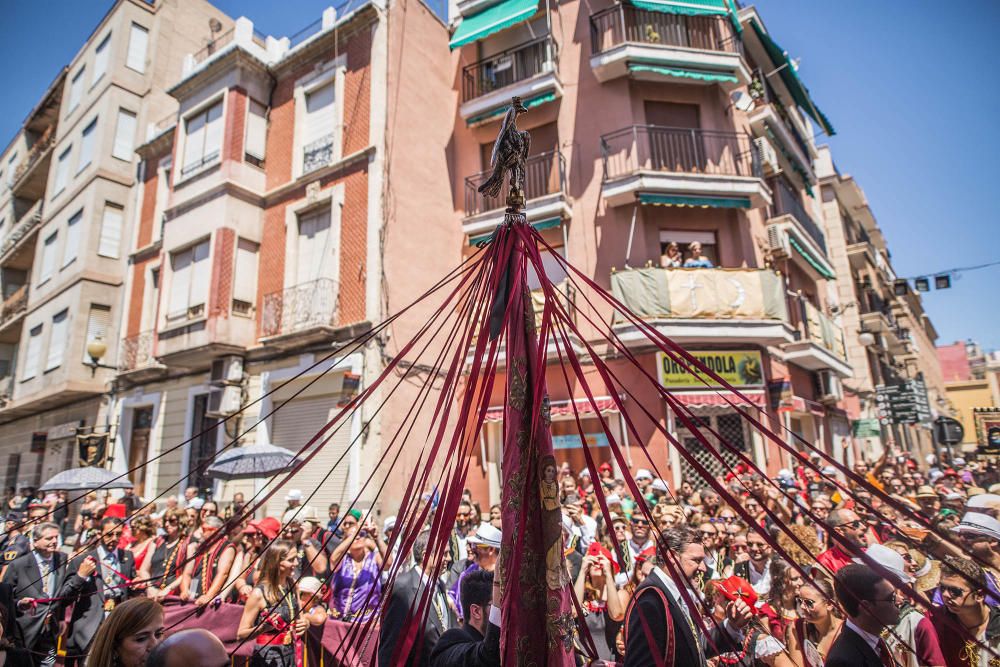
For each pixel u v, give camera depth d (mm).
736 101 12188
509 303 1895
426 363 11562
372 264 11039
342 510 9898
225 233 12539
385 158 11617
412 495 1636
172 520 6039
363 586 4586
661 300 10469
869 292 20891
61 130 20234
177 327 12922
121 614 2230
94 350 14648
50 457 17609
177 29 19375
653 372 10570
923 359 32656
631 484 1547
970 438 38469
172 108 18688
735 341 10930
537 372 1787
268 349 11922
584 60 12797
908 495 6379
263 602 3846
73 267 16859
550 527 1697
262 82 13914
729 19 12336
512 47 13719
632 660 2053
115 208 17203
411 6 13250
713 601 3143
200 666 1821
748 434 10562
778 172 13469
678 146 12008
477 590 2381
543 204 12164
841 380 16766
